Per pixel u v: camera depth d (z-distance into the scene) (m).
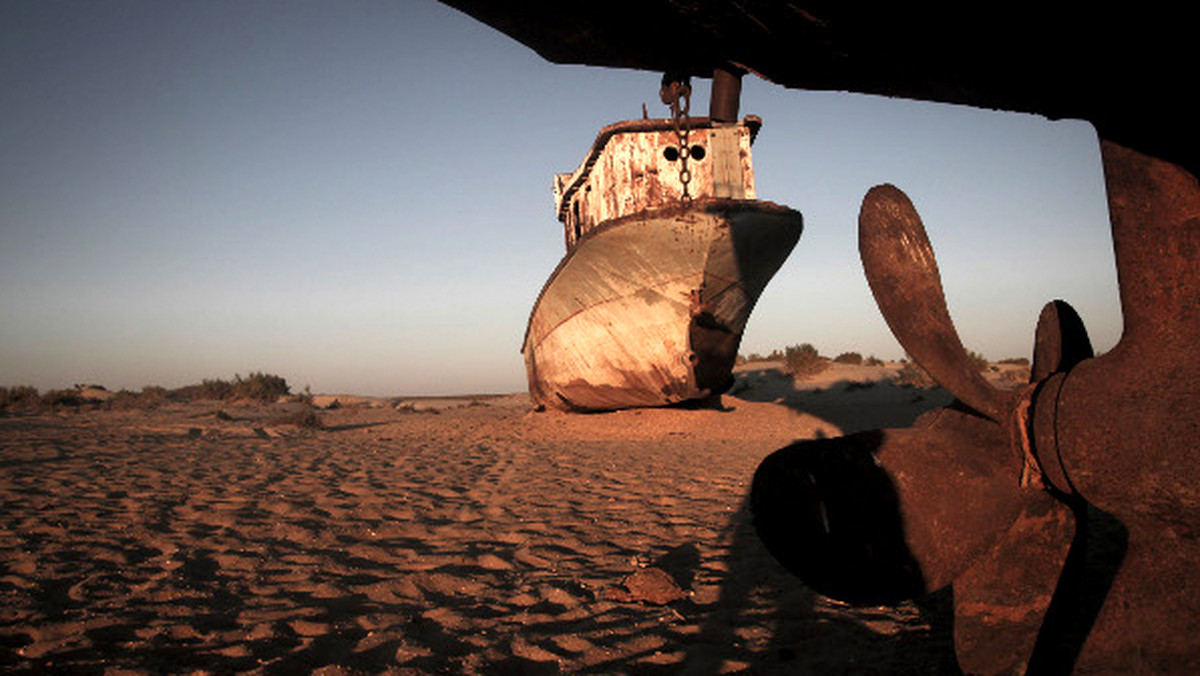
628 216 10.70
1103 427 1.73
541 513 5.88
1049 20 1.30
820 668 2.79
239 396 31.50
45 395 26.56
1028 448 1.97
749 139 11.70
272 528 5.22
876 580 2.38
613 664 2.89
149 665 2.81
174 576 4.02
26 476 7.32
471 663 2.89
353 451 10.39
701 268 11.01
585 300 12.34
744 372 27.64
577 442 11.80
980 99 1.73
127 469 7.96
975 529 2.29
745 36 1.75
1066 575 2.31
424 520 5.59
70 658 2.88
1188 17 1.18
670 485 7.20
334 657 2.96
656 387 12.62
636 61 2.02
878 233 2.30
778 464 2.47
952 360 2.18
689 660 2.91
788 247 11.66
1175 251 1.59
